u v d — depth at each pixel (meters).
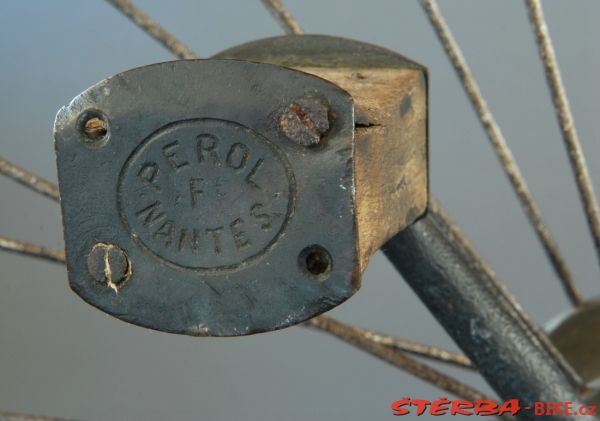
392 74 0.46
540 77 1.28
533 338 0.54
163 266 0.42
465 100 1.30
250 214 0.41
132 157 0.41
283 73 0.40
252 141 0.41
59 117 0.41
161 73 0.41
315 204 0.41
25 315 1.30
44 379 1.28
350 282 0.41
